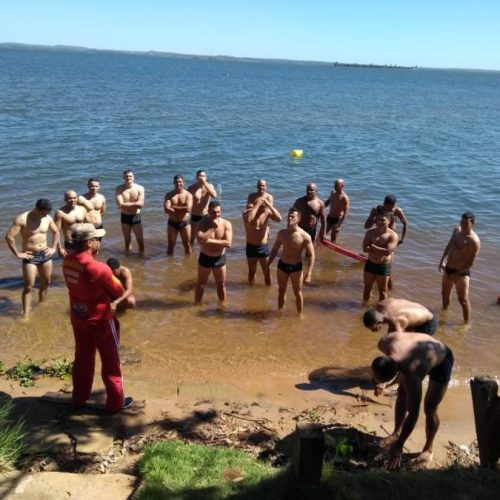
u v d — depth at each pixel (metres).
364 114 51.31
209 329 9.16
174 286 10.95
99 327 5.76
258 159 25.11
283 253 9.70
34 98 48.78
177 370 7.75
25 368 7.38
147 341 8.64
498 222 16.23
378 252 10.05
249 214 10.73
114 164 22.09
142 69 165.25
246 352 8.41
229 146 28.34
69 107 42.78
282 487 4.68
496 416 5.14
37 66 138.75
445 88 132.25
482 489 4.71
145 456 5.25
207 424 6.24
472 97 95.31
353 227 15.32
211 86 91.38
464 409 6.95
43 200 9.31
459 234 9.53
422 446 6.04
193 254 12.94
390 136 35.53
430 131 39.50
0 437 5.23
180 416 6.36
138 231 12.66
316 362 8.18
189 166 22.70
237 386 7.32
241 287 11.02
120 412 6.22
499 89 143.75
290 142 30.86
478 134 38.78
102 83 81.62
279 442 5.95
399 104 68.06
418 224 15.70
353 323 9.63
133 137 29.34
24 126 30.72
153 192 18.05
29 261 9.29
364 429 6.34
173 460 5.17
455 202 18.48
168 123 36.41
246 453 5.64
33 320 9.23
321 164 24.52
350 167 24.06
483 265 12.61
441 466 5.53
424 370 5.38
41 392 6.73
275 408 6.77
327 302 10.49
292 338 8.96
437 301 10.65
